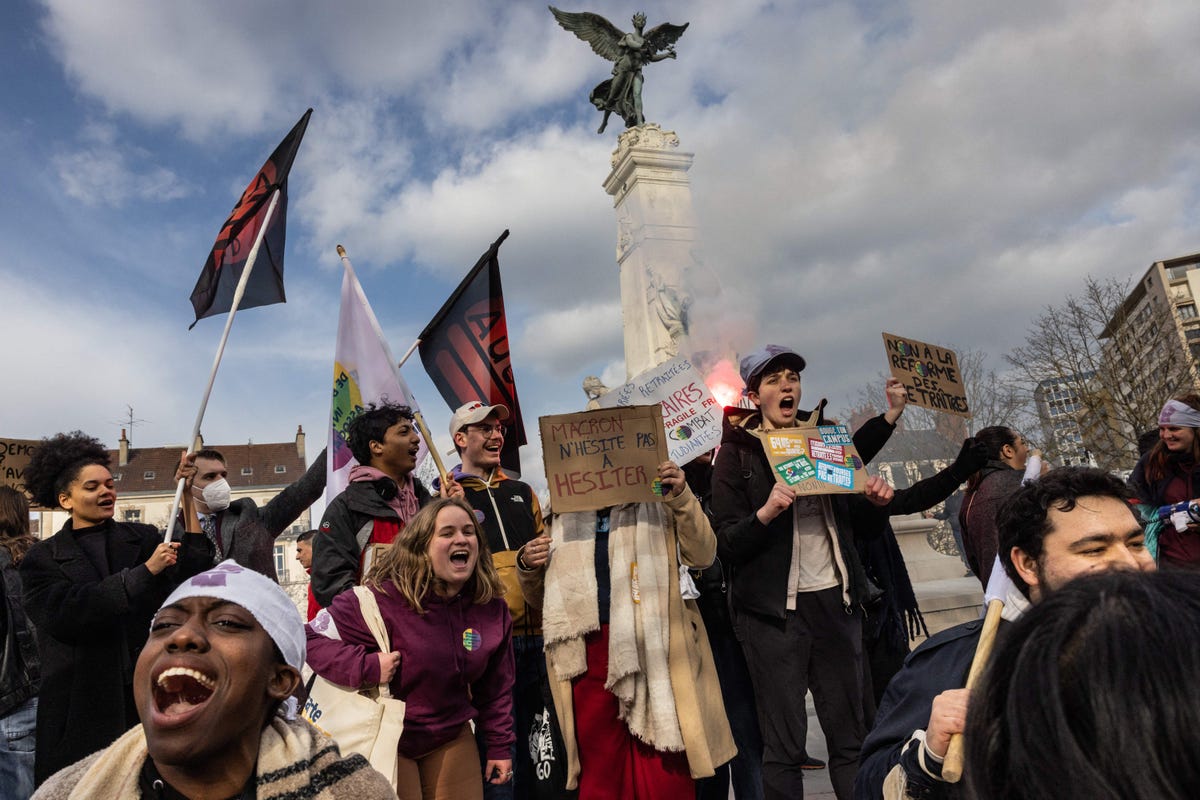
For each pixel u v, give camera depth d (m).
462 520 3.04
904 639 4.02
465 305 5.19
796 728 3.41
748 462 3.86
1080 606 0.68
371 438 3.83
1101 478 1.82
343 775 1.57
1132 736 0.59
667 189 20.06
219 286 4.72
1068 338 25.38
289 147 4.67
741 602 3.63
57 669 3.26
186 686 1.53
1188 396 4.48
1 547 3.85
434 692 2.94
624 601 3.46
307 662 2.84
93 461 3.60
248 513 4.30
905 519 9.69
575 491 3.58
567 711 3.44
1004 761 0.71
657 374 5.02
